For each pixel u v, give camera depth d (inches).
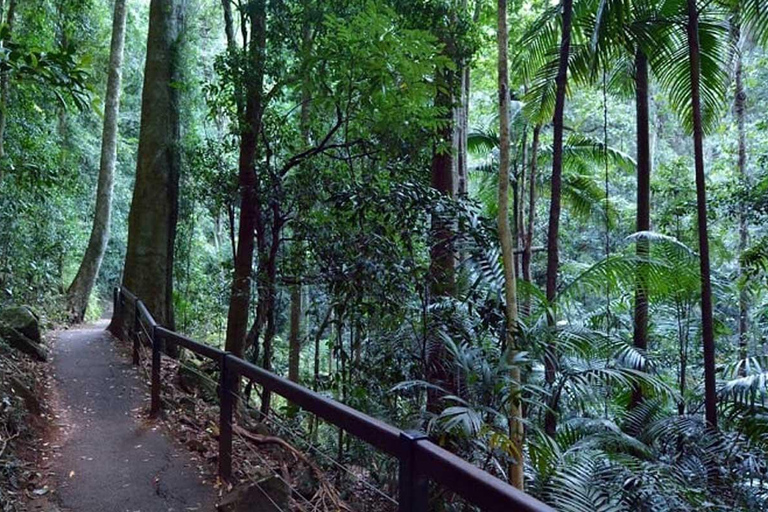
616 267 221.9
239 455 165.3
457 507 137.0
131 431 183.8
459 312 192.5
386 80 236.2
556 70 285.6
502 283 192.7
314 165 283.0
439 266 206.2
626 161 507.5
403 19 251.6
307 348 478.9
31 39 300.4
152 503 132.4
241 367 131.0
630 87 351.6
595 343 213.2
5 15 336.2
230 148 306.5
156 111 361.7
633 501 149.3
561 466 149.7
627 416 243.3
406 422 172.2
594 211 526.0
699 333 370.0
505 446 127.8
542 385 188.9
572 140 500.1
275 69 270.1
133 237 351.9
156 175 356.2
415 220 200.4
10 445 153.9
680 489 159.0
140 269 346.9
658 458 205.5
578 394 194.1
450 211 200.4
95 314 550.9
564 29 225.6
